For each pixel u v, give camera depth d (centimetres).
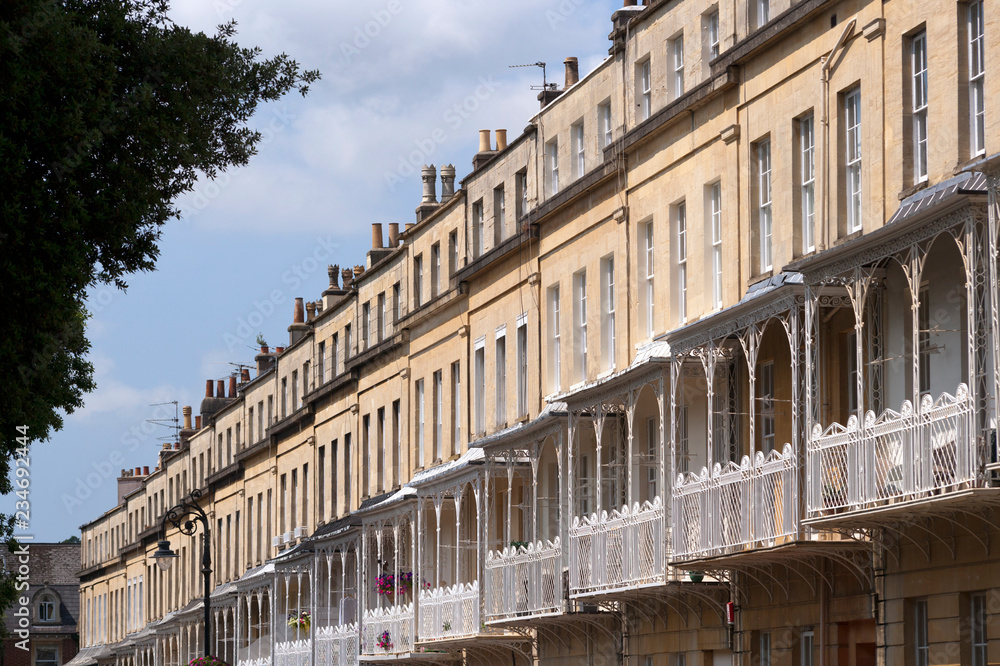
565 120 3747
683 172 3111
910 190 2334
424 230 4822
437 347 4625
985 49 2175
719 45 3000
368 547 4794
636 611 3178
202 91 2169
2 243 1873
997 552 2022
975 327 1920
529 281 3906
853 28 2503
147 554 9438
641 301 3297
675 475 2736
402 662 4522
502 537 4162
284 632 5878
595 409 3175
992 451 1877
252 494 7050
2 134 1831
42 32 1884
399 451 4959
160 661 8538
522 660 3875
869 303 2377
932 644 2159
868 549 2323
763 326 2480
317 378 6066
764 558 2497
